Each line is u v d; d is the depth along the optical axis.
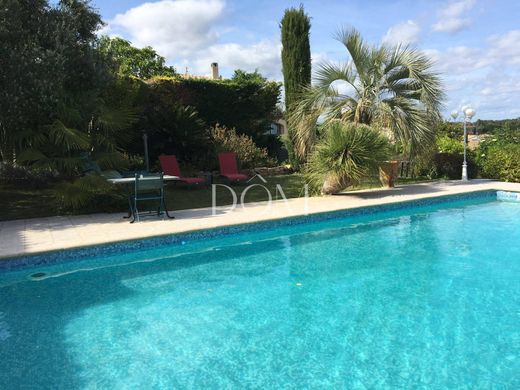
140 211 8.84
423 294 4.81
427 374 3.21
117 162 9.01
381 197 10.20
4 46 7.73
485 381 3.11
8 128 8.45
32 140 8.23
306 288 5.05
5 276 5.44
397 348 3.61
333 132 9.89
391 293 4.86
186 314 4.35
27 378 3.20
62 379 3.18
